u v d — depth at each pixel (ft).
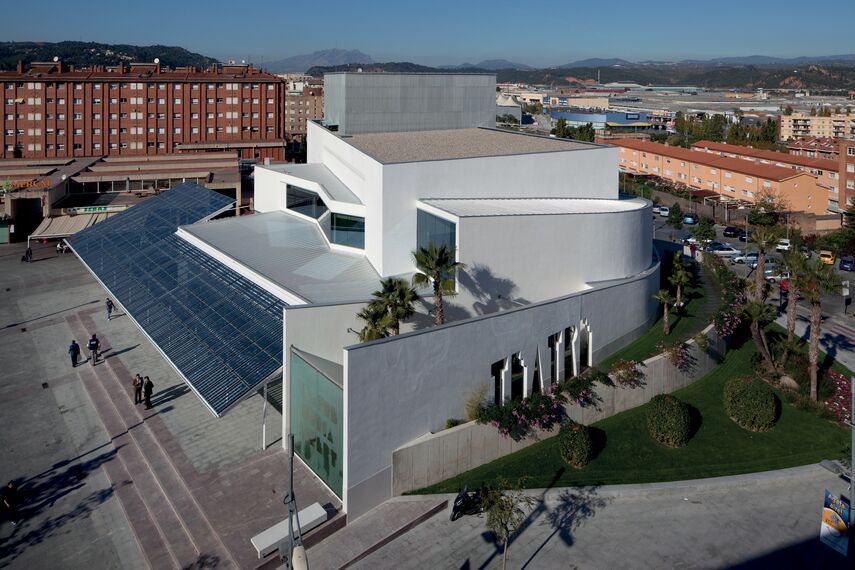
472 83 203.41
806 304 189.37
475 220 118.83
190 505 86.07
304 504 85.25
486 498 78.23
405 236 130.93
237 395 89.45
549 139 179.42
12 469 98.32
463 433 94.12
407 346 87.81
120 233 170.09
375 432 85.51
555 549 81.76
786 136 647.15
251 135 402.93
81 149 374.02
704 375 131.13
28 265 221.66
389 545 81.51
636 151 432.25
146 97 380.17
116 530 84.69
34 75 365.40
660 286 170.71
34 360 139.95
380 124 192.65
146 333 114.52
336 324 100.12
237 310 113.70
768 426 112.27
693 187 374.22
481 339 97.35
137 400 113.91
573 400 106.11
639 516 89.10
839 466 95.91
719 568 79.15
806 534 85.71
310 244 145.89
